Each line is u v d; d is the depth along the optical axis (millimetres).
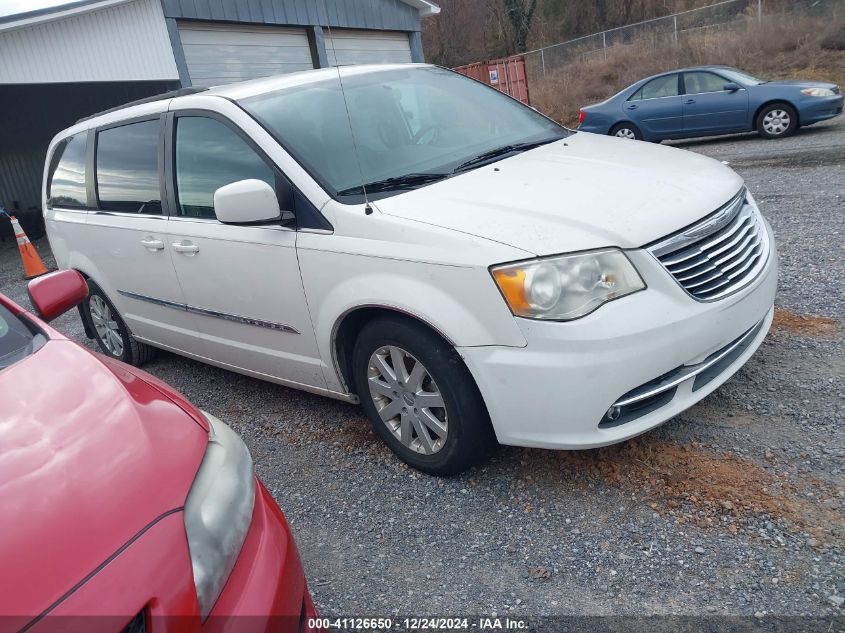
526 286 2424
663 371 2482
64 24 10461
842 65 15898
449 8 38531
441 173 3201
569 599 2201
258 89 3617
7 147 18688
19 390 1876
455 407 2736
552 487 2783
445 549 2543
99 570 1318
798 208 6254
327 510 2916
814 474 2574
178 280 3855
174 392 2068
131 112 4234
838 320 3811
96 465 1562
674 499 2572
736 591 2117
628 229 2541
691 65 18688
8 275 10453
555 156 3373
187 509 1530
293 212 3119
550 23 35719
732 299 2682
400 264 2713
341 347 3176
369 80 3871
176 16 11727
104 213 4395
